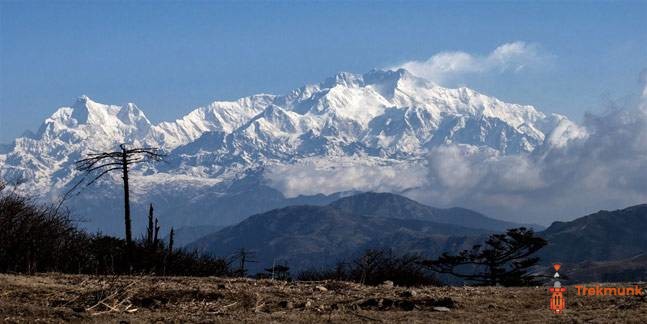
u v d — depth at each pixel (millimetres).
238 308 39688
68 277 46875
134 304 39500
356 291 45844
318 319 36281
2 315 33719
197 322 35312
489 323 35750
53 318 34312
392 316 37375
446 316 37625
